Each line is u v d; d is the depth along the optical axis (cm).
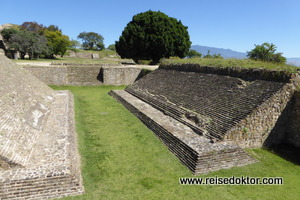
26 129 1049
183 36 4150
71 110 1688
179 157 1062
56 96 1970
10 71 1684
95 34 10144
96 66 3434
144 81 2669
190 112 1458
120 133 1386
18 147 877
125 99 2170
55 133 1143
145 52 4097
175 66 2494
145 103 2006
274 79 1321
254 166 1013
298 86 1246
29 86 1681
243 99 1318
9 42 4072
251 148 1200
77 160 1012
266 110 1186
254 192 837
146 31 3962
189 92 1798
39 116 1293
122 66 3619
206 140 1126
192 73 2131
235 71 1653
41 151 943
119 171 959
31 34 4431
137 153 1123
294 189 859
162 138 1273
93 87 3112
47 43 4975
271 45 2748
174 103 1728
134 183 877
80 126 1477
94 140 1273
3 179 742
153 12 4109
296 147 1234
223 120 1219
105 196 794
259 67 1527
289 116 1270
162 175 933
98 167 984
